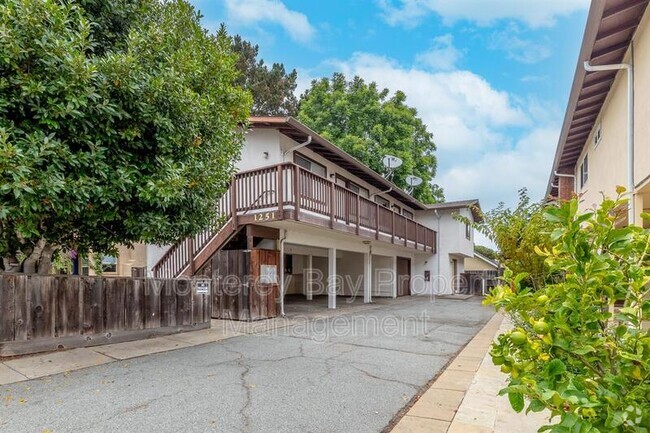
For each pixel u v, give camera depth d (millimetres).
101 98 4758
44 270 6230
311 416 3516
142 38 5293
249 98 7465
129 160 5379
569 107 7184
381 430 3270
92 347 6066
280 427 3271
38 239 5977
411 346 6617
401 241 15750
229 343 6605
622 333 1661
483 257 27375
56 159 4496
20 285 5402
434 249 20641
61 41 4391
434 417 3486
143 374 4715
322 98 25562
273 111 28344
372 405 3816
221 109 6641
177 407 3670
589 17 4809
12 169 4031
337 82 26312
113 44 5758
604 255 1729
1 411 3535
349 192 11672
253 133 11406
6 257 6109
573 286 1743
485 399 3965
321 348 6277
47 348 5629
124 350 5953
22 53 4258
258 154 11289
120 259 14586
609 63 6223
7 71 4348
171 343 6555
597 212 1784
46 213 5074
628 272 1695
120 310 6594
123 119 5168
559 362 1602
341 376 4746
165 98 5312
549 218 1859
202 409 3629
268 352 5949
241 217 9438
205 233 9945
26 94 4273
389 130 23641
